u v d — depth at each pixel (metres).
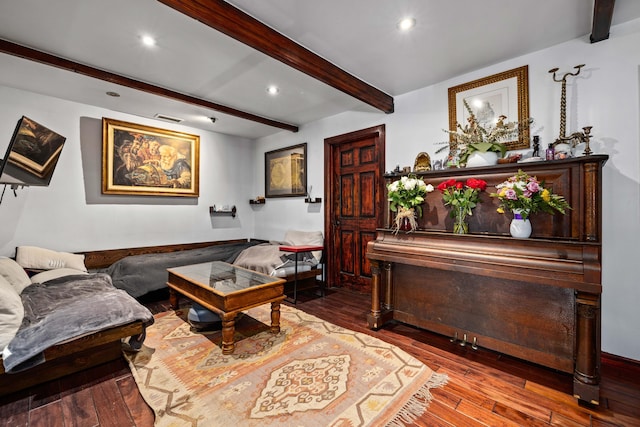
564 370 1.94
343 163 4.13
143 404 1.67
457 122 2.91
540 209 2.07
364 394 1.73
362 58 2.58
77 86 3.10
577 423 1.53
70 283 2.71
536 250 1.92
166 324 2.79
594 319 1.69
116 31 2.15
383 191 3.56
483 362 2.13
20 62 2.57
